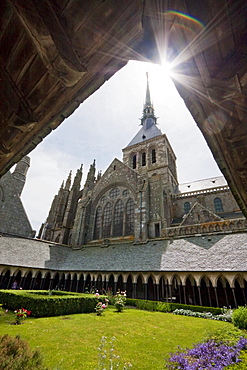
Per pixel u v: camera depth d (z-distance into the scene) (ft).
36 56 6.52
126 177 102.73
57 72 6.15
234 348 20.65
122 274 66.59
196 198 114.62
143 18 7.66
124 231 91.15
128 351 21.95
